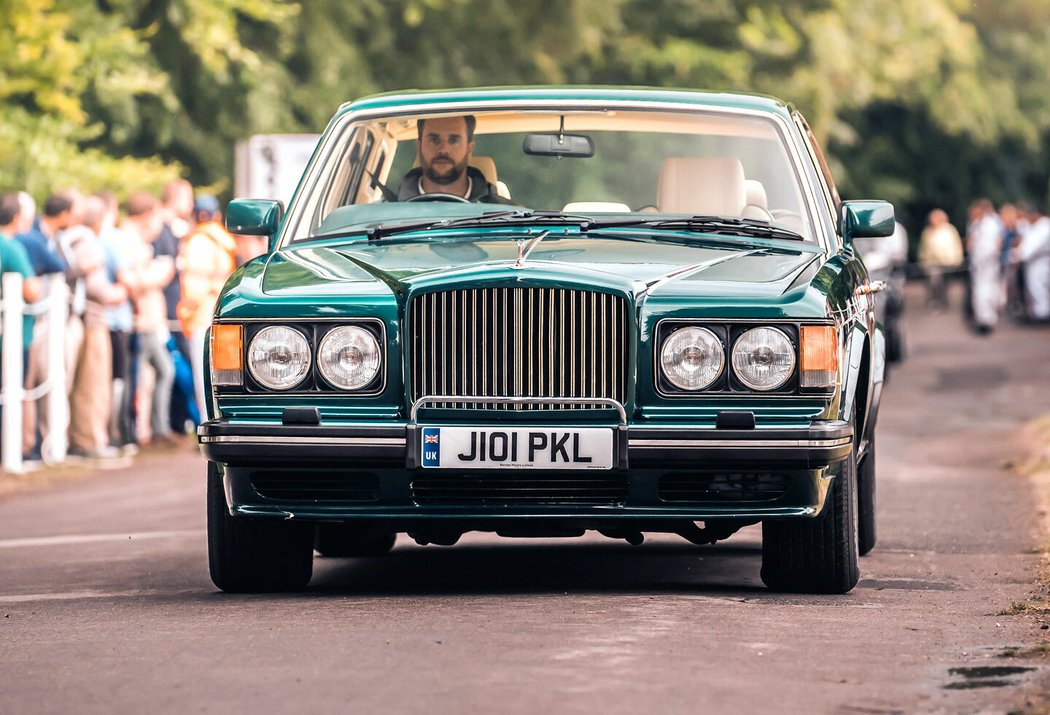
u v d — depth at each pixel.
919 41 53.91
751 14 45.91
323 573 12.38
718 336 10.02
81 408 21.61
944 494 17.48
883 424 25.91
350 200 11.89
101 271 21.73
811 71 46.81
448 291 10.01
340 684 7.82
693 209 11.76
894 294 38.22
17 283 20.61
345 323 10.07
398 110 12.11
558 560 12.99
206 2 32.34
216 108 35.56
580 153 11.93
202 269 23.91
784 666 8.23
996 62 70.88
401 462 9.97
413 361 10.02
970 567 12.41
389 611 9.84
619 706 7.38
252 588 11.07
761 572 10.94
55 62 27.86
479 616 9.58
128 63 32.38
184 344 24.09
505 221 11.31
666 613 9.70
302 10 36.84
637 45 44.59
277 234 11.65
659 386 9.98
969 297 51.66
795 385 10.05
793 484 10.09
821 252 11.34
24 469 20.69
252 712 7.35
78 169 28.06
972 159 78.00
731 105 12.11
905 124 73.50
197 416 24.05
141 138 35.06
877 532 14.64
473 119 11.99
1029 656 8.54
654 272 10.20
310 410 10.05
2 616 10.32
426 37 39.44
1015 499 16.97
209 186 34.41
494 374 10.00
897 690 7.75
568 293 9.99
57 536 15.15
